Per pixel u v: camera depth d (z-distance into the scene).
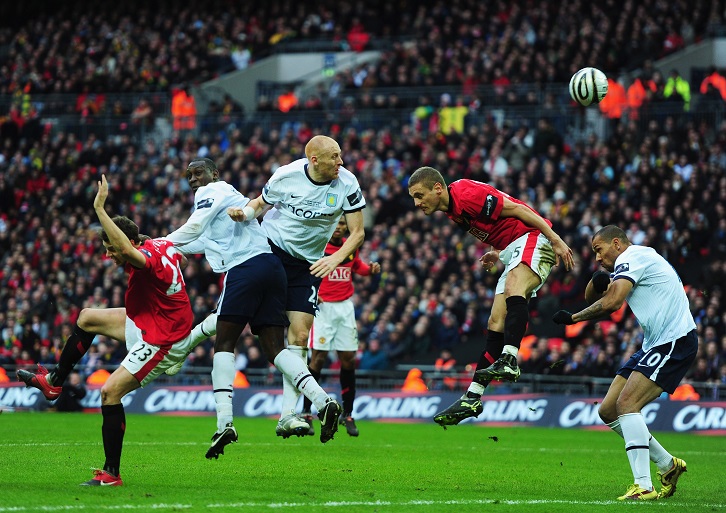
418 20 98.69
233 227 25.58
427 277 69.44
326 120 88.94
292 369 25.12
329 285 39.88
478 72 88.50
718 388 54.97
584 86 29.61
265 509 20.19
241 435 42.88
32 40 110.19
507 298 26.33
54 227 82.56
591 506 22.12
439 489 24.92
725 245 66.50
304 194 26.41
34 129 94.50
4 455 30.95
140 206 83.00
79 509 19.50
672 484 24.69
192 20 109.31
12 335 72.12
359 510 20.47
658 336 24.67
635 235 66.50
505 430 52.41
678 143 74.00
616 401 25.58
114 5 113.06
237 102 102.88
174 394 60.53
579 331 64.19
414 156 80.25
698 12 89.69
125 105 99.31
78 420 50.59
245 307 25.11
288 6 109.12
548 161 73.44
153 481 24.89
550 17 91.00
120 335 25.64
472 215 26.42
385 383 61.97
